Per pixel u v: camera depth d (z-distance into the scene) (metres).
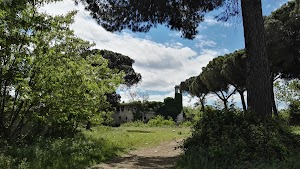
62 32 12.92
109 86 15.53
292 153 7.68
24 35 10.86
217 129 8.96
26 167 7.79
